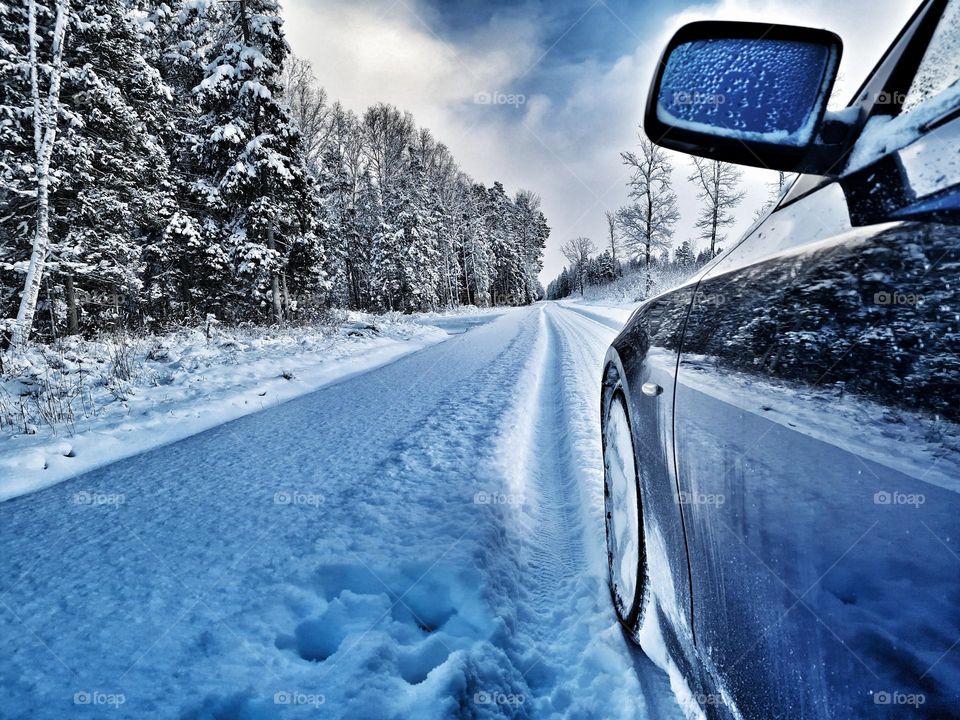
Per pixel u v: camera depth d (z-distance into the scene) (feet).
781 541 2.73
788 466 2.78
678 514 4.21
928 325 2.26
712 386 3.84
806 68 3.33
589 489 10.57
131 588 6.98
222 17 59.06
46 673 5.36
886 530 2.16
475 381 23.47
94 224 46.21
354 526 8.64
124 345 34.58
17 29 38.60
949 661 1.84
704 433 3.84
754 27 3.38
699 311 4.62
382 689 5.13
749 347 3.50
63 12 37.09
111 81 47.11
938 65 3.00
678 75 3.54
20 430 16.26
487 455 12.37
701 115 3.51
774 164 3.43
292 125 59.57
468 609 6.70
